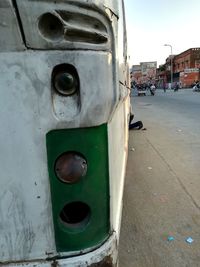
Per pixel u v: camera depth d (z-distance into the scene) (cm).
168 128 942
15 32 114
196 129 899
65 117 125
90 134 130
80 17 119
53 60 120
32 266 134
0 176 128
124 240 298
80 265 136
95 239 141
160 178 474
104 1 125
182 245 289
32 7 112
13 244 134
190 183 450
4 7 110
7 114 123
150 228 321
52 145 127
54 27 117
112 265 148
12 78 120
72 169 130
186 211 359
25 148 126
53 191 131
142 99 2667
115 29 144
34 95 122
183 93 3581
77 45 120
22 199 131
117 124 192
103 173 139
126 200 393
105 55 129
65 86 123
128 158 595
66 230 136
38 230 133
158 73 9162
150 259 268
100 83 127
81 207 143
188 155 604
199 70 6319
